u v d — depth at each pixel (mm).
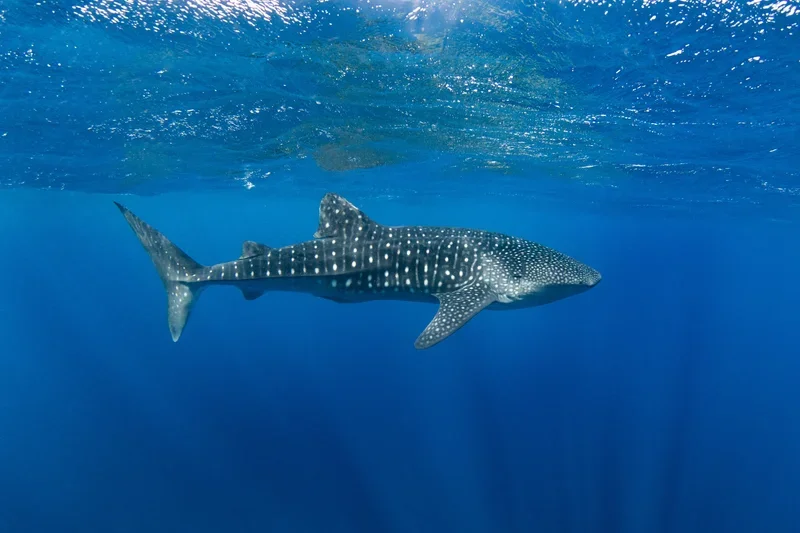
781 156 15594
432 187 28484
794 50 8398
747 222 34594
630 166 19125
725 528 14727
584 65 9805
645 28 8070
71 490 17203
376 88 11766
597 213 38156
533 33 8531
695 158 16984
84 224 61031
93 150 17594
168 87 11680
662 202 28797
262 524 15531
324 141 17047
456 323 5910
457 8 7816
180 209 44375
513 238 7406
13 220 49156
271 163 20906
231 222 64062
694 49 8727
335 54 9758
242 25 8531
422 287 7199
